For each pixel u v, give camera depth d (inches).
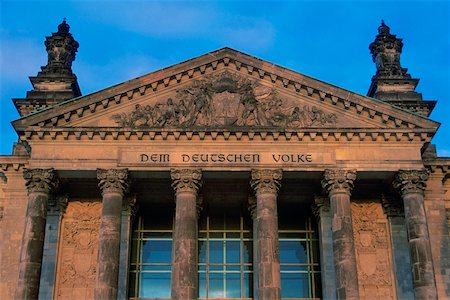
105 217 2064.5
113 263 2005.4
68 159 2137.1
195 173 2124.8
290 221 2458.2
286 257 2397.9
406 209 2118.6
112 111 2207.2
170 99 2217.0
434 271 2212.1
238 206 2453.2
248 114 2197.3
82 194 2362.2
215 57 2266.2
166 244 2402.8
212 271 2368.4
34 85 2610.7
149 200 2400.3
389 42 2731.3
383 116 2197.3
